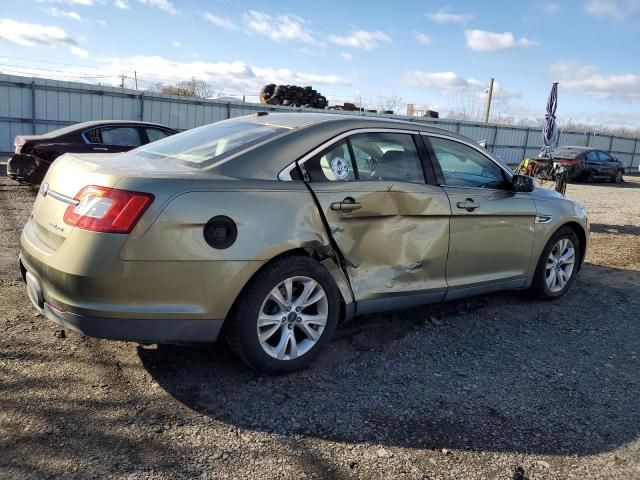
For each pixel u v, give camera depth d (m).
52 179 3.37
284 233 3.28
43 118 19.45
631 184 23.95
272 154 3.42
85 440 2.69
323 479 2.54
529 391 3.50
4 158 16.89
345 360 3.79
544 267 5.12
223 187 3.13
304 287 3.44
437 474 2.62
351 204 3.58
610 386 3.62
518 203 4.72
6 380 3.18
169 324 3.01
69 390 3.13
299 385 3.39
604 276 6.44
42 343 3.67
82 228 2.89
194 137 3.96
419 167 4.11
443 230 4.12
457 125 30.36
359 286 3.73
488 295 5.43
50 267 2.97
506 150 32.66
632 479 2.67
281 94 27.16
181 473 2.51
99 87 20.31
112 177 2.96
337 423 3.00
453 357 3.95
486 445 2.88
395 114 30.80
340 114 4.16
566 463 2.76
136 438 2.74
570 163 21.89
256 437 2.83
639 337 4.54
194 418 2.96
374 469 2.63
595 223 10.88
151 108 21.64
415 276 4.04
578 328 4.68
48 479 2.40
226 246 3.08
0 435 2.67
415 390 3.42
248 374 3.47
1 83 18.53
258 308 3.25
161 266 2.93
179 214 2.95
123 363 3.51
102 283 2.85
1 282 4.82
